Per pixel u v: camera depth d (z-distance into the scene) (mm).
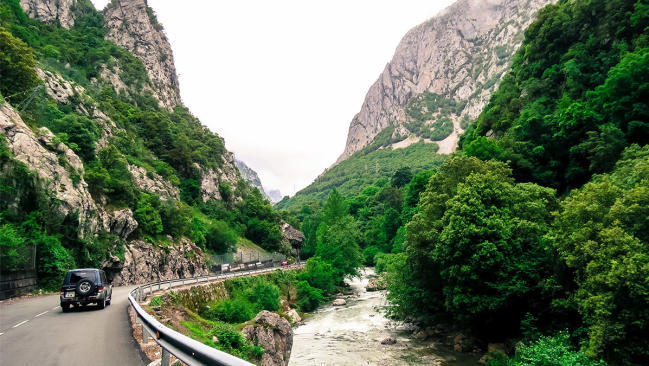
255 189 136250
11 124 35688
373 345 30141
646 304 15992
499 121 66938
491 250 25094
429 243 32094
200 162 110562
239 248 92375
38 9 123750
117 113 91312
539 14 70312
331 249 67625
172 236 65812
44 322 15453
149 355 9750
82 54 117312
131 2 166250
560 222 21797
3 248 26156
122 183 53594
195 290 32500
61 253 34125
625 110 38281
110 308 20141
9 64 47625
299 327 38281
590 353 16953
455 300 27031
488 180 28609
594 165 37531
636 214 18047
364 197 161625
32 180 34375
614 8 54250
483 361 25141
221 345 17266
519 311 27109
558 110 49844
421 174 69625
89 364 8773
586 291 18516
